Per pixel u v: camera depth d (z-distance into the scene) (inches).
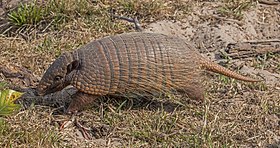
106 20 101.6
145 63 80.4
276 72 92.5
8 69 89.7
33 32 100.7
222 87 87.8
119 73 80.0
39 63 92.3
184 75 81.7
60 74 79.7
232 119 82.0
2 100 68.1
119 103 83.0
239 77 84.7
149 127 79.5
